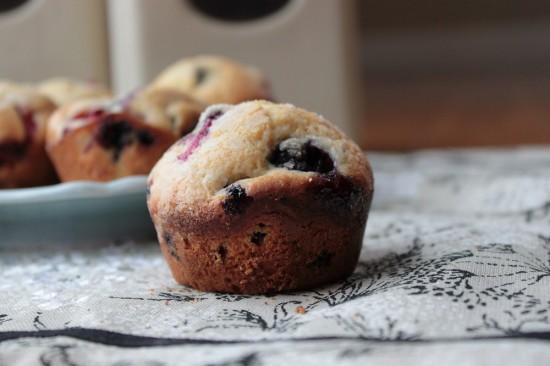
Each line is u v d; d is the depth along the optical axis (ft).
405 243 1.40
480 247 1.28
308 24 2.61
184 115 1.59
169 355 1.06
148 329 1.15
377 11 7.52
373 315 1.10
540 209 1.58
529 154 2.17
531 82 6.77
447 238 1.36
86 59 2.64
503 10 7.27
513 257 1.25
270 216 1.24
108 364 1.05
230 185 1.25
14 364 1.07
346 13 2.66
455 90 6.82
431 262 1.25
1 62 2.61
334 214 1.26
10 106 1.66
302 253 1.26
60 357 1.07
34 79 2.63
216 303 1.22
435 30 7.47
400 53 7.59
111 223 1.50
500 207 1.63
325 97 2.65
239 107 1.31
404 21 7.52
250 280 1.26
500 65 7.39
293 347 1.04
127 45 2.55
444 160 2.14
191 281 1.28
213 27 2.57
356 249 1.30
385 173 1.92
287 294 1.25
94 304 1.21
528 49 7.29
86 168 1.57
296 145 1.27
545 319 1.09
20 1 2.61
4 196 1.45
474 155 2.23
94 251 1.49
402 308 1.11
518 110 5.09
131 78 2.57
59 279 1.34
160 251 1.48
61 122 1.61
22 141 1.65
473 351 1.00
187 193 1.26
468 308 1.11
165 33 2.53
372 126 5.10
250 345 1.07
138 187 1.48
